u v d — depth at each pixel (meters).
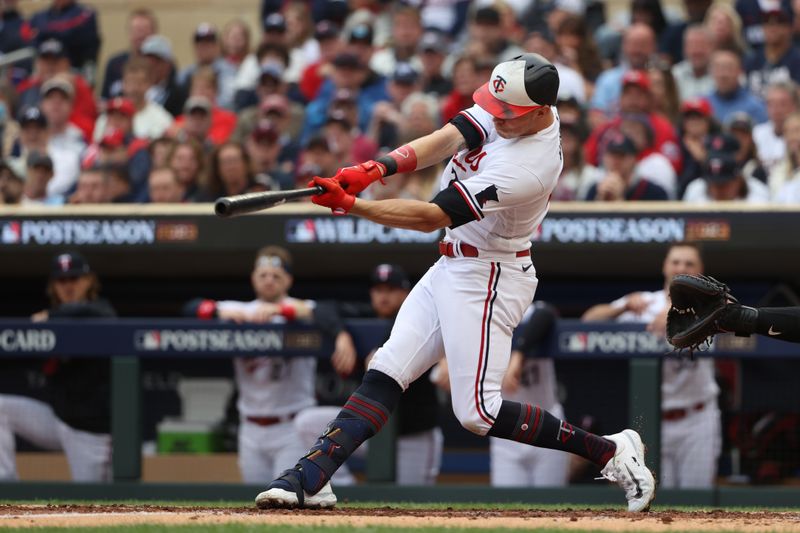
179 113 42.75
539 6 45.81
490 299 16.19
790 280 29.78
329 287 31.34
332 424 16.81
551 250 28.94
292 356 27.92
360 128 39.41
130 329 28.20
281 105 37.81
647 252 28.69
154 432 28.98
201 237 29.80
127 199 34.00
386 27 47.28
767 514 17.25
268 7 48.88
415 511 17.25
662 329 26.73
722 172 30.39
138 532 14.05
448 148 15.87
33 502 24.23
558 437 16.78
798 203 29.61
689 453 26.86
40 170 35.34
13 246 30.22
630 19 43.00
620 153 31.00
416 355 16.69
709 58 38.66
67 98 39.12
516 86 15.26
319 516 15.87
